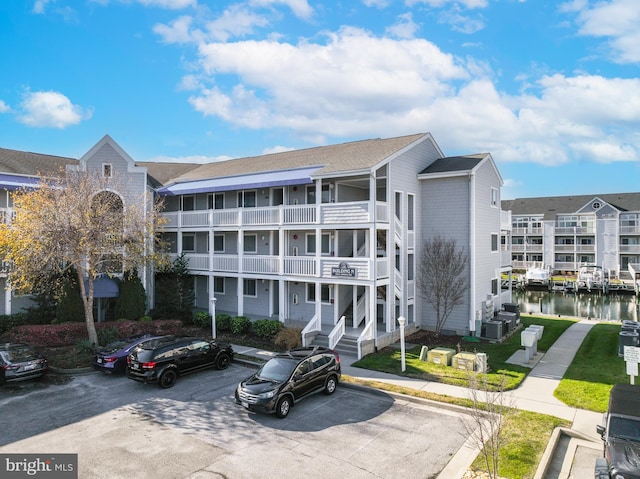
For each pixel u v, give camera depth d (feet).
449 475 32.01
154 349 52.80
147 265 76.84
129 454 35.37
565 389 49.42
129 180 84.33
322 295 81.56
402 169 77.87
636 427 30.35
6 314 75.51
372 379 53.98
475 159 84.07
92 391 50.93
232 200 93.20
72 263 65.51
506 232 106.11
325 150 93.50
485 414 31.68
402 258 77.82
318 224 73.67
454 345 72.08
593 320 99.40
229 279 95.91
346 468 33.04
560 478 31.65
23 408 45.52
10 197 78.64
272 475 32.04
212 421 42.14
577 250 226.17
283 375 44.88
